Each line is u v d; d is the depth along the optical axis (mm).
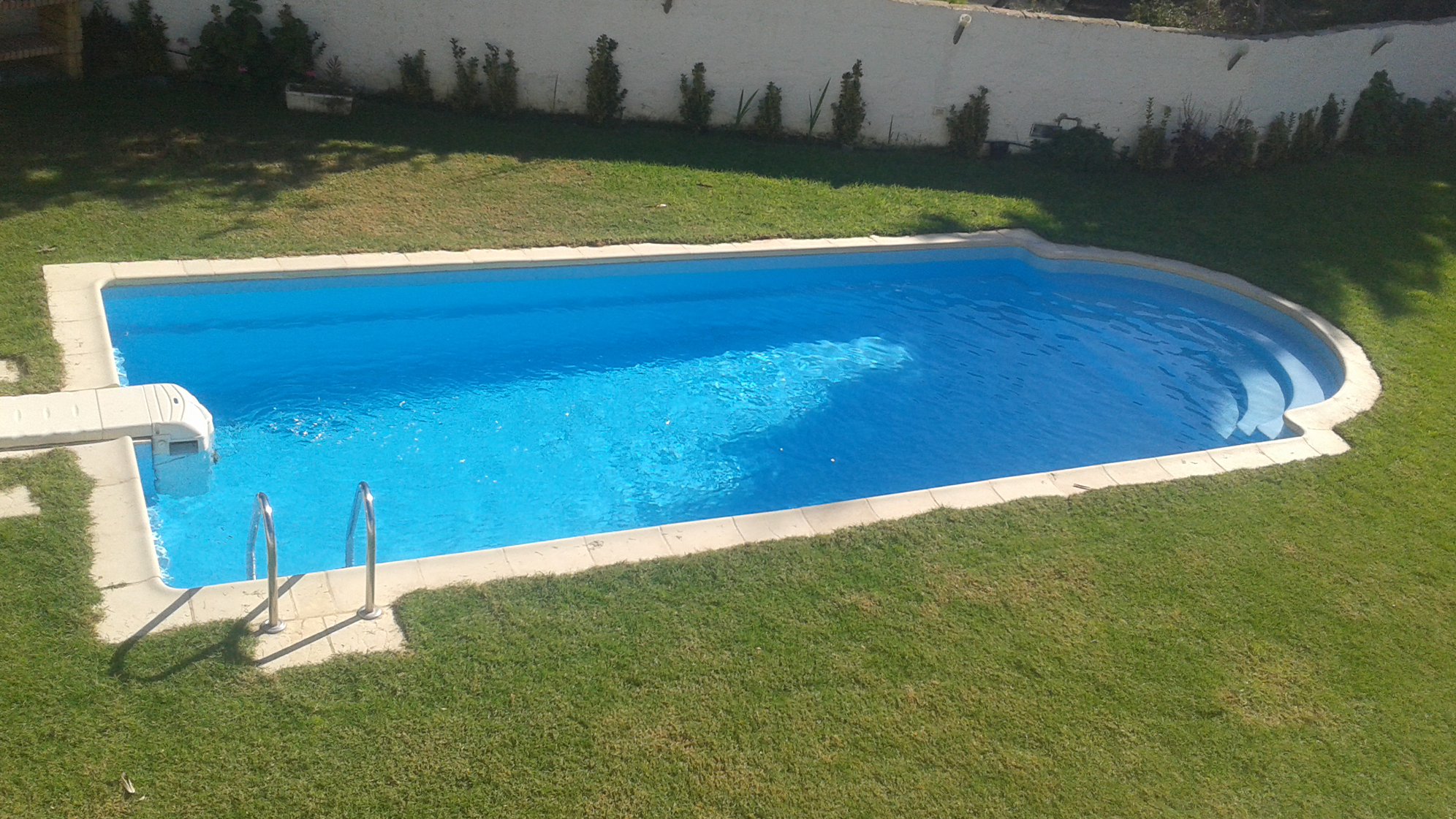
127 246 8844
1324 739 5234
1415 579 6531
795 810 4531
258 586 5473
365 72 12367
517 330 9836
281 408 8383
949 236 11336
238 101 11758
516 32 12359
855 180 12469
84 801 4207
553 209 10648
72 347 7375
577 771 4590
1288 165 13945
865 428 9000
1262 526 6918
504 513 7570
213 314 8742
